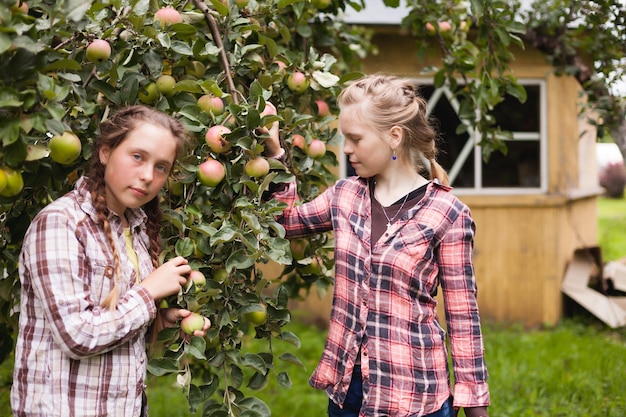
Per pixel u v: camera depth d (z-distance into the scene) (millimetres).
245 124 1886
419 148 1956
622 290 6379
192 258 1983
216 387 1997
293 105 2432
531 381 4223
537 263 6184
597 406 3799
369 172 1916
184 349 1802
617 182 17016
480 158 6242
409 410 1803
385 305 1827
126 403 1613
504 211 6152
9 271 2111
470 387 1841
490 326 6000
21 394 1568
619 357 4777
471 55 3285
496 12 2854
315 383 1938
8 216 2021
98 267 1576
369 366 1830
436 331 1868
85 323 1494
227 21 2139
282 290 2100
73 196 1621
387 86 1905
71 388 1541
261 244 1934
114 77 1898
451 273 1851
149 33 1901
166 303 1823
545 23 3943
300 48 2910
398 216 1893
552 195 6191
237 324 2020
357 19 5516
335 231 1947
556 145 6211
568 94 6195
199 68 2230
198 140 1974
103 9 1908
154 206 1870
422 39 3498
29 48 1447
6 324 2373
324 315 6105
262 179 1973
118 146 1613
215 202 2045
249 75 2287
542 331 6055
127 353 1622
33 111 1513
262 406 1986
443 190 1905
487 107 3518
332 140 2492
